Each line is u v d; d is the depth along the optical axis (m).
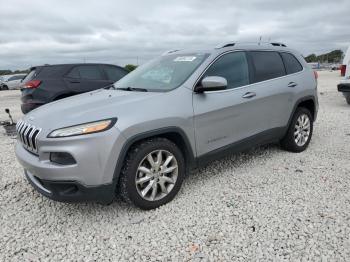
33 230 3.20
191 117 3.61
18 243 2.99
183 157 3.75
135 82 4.30
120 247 2.87
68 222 3.32
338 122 7.54
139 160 3.26
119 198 3.49
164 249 2.81
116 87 4.44
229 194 3.77
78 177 2.98
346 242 2.78
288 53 5.16
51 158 3.05
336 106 10.17
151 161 3.37
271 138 4.76
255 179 4.18
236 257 2.67
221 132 3.97
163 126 3.37
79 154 2.94
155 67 4.41
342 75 9.52
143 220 3.28
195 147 3.73
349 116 8.26
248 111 4.25
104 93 4.10
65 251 2.85
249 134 4.36
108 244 2.92
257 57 4.57
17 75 33.88
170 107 3.47
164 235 3.01
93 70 8.70
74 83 8.22
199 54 4.15
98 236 3.05
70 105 3.57
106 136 3.03
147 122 3.25
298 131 5.17
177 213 3.38
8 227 3.27
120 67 9.42
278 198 3.63
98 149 3.00
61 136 2.97
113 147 3.05
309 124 5.34
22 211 3.59
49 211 3.57
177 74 3.95
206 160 3.89
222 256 2.69
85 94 4.28
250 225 3.11
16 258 2.78
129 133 3.14
